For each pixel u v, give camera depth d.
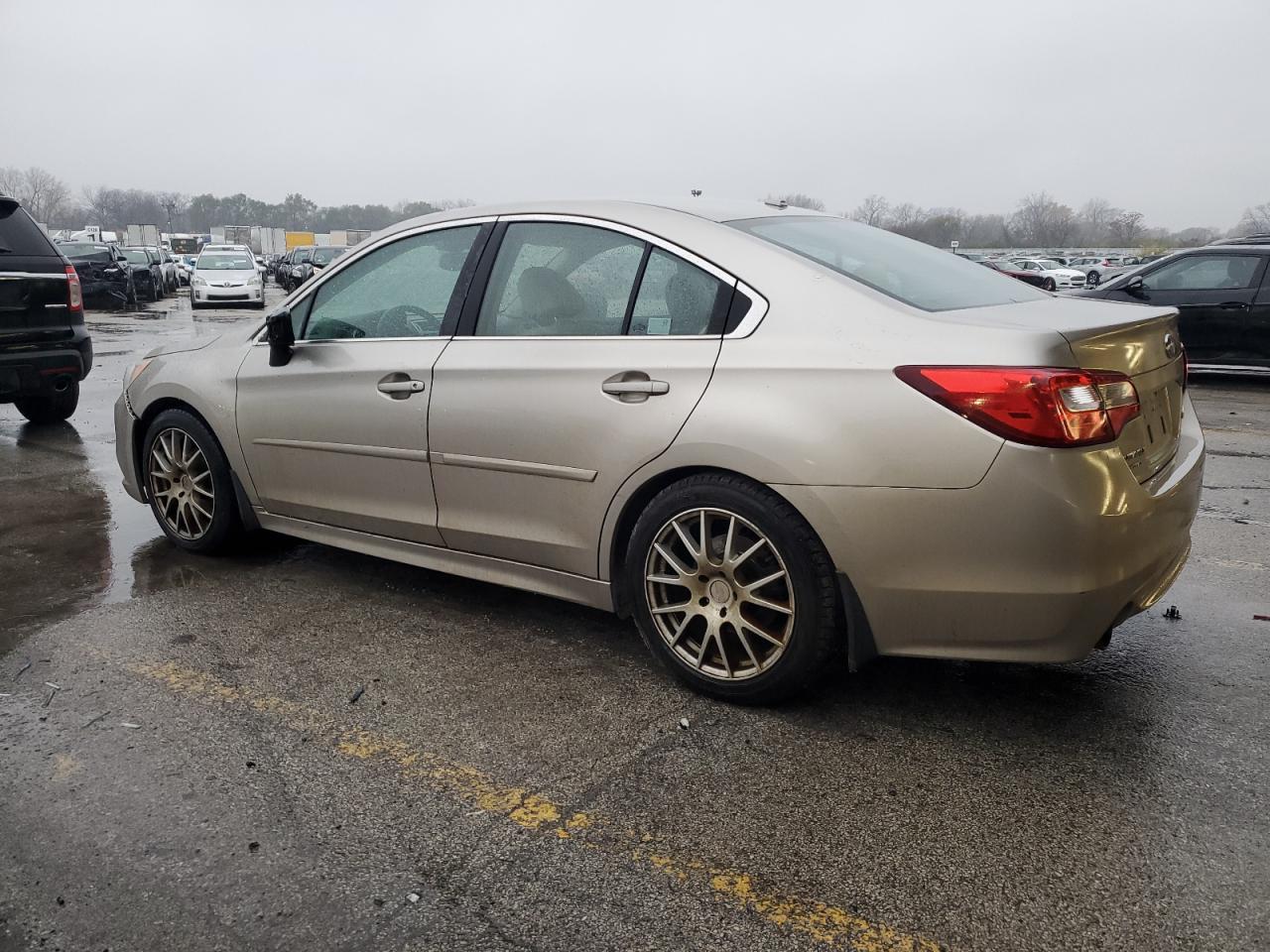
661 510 3.10
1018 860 2.33
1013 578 2.61
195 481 4.55
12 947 2.06
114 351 14.39
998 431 2.56
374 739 2.92
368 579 4.31
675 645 3.18
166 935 2.09
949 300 3.05
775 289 2.97
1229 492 5.91
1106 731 2.95
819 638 2.89
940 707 3.10
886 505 2.69
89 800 2.59
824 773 2.72
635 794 2.62
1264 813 2.52
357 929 2.11
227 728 2.98
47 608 3.97
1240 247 10.72
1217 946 2.04
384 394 3.76
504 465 3.43
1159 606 3.97
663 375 3.05
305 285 4.21
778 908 2.17
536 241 3.52
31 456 7.07
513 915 2.16
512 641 3.64
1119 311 3.09
